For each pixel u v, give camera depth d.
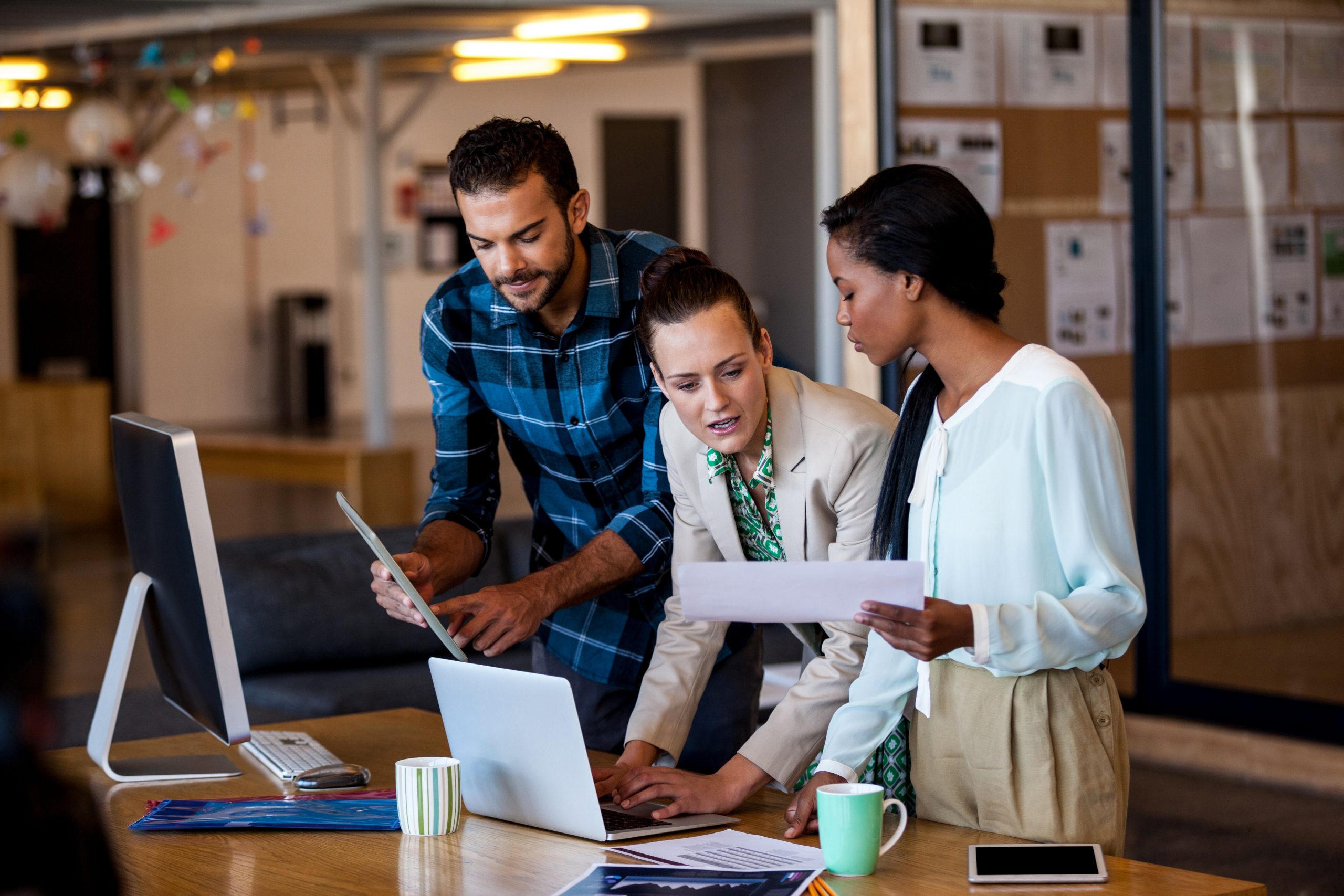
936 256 1.73
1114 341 5.66
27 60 10.99
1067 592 1.77
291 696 4.13
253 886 1.68
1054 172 5.55
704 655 2.17
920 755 1.90
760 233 17.31
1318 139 5.99
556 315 2.38
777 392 2.00
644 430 2.44
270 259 16.19
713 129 17.69
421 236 16.77
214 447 10.92
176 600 2.09
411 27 10.29
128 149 9.43
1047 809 1.78
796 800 1.87
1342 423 6.15
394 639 4.55
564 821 1.83
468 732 1.93
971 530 1.77
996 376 1.76
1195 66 5.70
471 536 2.55
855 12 5.36
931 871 1.65
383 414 11.19
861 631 1.99
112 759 2.36
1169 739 5.11
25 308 14.83
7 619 0.74
